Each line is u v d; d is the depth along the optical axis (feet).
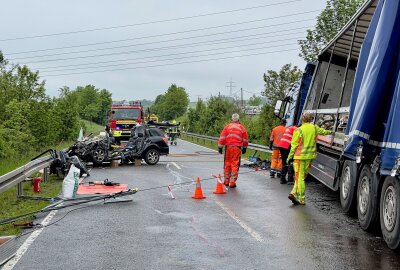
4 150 75.36
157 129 71.26
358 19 32.45
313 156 36.78
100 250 23.62
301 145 36.60
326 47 45.50
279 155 54.24
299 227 28.78
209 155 91.91
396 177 23.06
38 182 44.45
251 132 110.42
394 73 24.13
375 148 24.97
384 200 24.64
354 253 23.11
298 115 57.11
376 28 25.58
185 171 60.80
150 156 69.41
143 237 26.22
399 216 22.70
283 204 36.94
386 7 24.49
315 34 87.81
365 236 26.61
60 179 54.13
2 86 106.93
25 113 97.30
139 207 35.24
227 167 46.88
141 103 120.26
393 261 21.80
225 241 25.36
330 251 23.45
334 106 49.52
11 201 39.14
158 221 30.37
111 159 66.64
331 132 37.78
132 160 69.41
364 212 27.94
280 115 65.36
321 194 42.75
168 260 21.89
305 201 38.55
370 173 26.96
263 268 20.71
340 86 49.39
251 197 40.19
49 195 42.14
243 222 30.12
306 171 37.14
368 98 24.64
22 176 39.40
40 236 26.53
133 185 47.21
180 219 30.96
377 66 24.38
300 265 21.16
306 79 56.65
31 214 31.76
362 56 27.25
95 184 44.80
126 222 30.04
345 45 42.11
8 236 25.73
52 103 128.06
